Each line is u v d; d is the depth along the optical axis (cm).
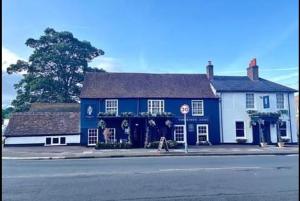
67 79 5147
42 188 859
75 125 3106
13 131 2962
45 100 4731
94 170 1230
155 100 3078
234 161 1579
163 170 1212
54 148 2639
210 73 3419
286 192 799
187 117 3083
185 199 725
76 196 760
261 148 2538
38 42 5119
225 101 3159
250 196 754
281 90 3225
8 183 938
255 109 3177
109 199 730
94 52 5484
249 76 3528
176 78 3397
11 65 4941
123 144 2588
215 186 879
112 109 3016
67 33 5209
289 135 3167
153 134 2975
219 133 3106
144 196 757
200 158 1773
